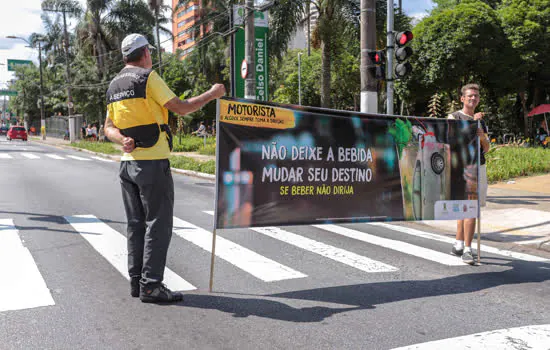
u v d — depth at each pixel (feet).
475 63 91.86
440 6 123.03
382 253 18.38
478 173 17.31
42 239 19.07
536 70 97.25
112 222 23.12
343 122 14.85
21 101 219.20
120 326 10.69
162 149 11.76
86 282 13.78
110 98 11.89
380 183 15.60
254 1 52.85
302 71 147.64
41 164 56.49
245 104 13.23
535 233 22.90
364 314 11.73
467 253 17.10
